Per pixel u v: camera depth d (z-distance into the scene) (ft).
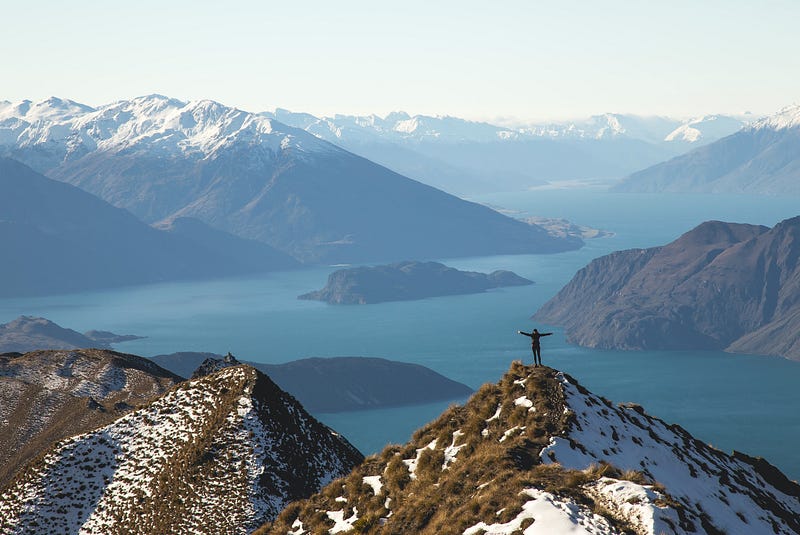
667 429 256.11
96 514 334.65
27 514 340.59
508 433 213.66
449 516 182.29
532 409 220.23
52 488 352.08
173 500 327.06
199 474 336.90
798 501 256.11
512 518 169.89
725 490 228.84
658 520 167.12
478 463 200.44
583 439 211.20
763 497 240.94
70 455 369.50
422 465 216.74
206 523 309.01
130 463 356.38
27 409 606.55
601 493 177.68
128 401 630.74
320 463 364.58
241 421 361.10
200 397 388.16
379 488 219.61
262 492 324.60
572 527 161.89
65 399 629.10
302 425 385.29
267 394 384.47
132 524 320.70
